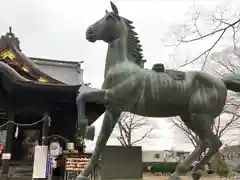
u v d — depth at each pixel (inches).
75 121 652.1
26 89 541.0
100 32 169.0
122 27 169.3
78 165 430.3
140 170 373.7
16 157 629.0
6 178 500.4
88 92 157.5
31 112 588.7
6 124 559.2
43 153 439.2
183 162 165.3
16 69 612.4
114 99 157.8
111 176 352.8
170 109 164.9
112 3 170.6
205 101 162.6
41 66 807.1
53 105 581.9
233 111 612.4
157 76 163.2
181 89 162.4
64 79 767.1
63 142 639.1
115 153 364.8
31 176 520.7
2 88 567.8
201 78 165.9
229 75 174.2
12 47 616.1
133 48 172.2
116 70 161.6
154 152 1865.2
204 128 161.6
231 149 987.9
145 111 164.7
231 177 498.3
